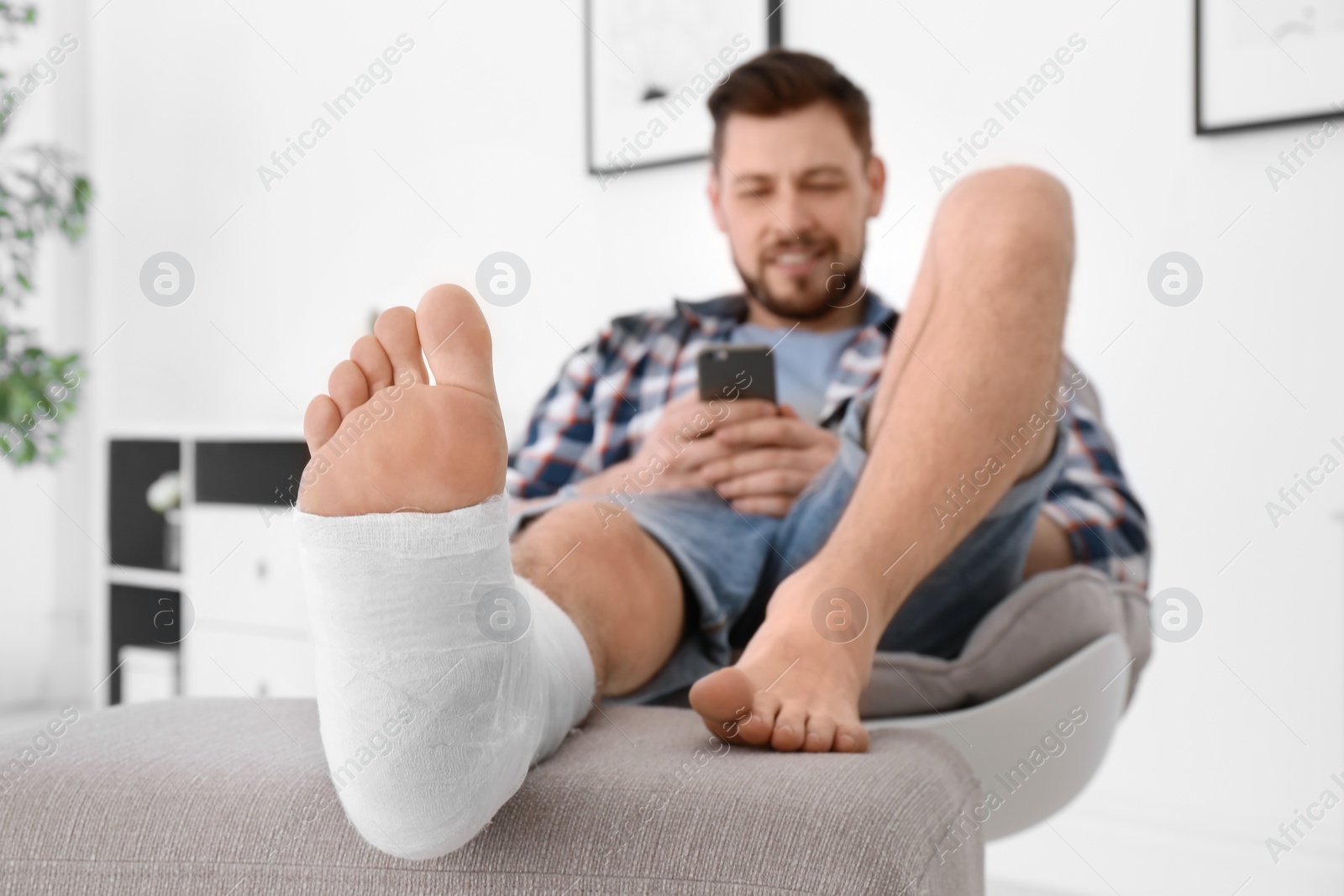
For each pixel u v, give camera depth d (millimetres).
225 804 583
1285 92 1399
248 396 2646
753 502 1266
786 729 673
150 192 2838
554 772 600
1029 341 898
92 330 2928
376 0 2342
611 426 1574
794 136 1525
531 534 864
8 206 2611
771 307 1553
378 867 551
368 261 2385
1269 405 1407
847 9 1731
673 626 961
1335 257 1374
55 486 2838
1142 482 1482
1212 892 1428
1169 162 1476
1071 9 1544
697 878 519
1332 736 1365
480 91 2152
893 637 1113
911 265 1654
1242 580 1418
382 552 505
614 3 1958
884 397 1051
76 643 2857
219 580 2148
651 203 1919
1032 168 1014
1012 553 1080
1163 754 1466
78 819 591
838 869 509
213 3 2691
